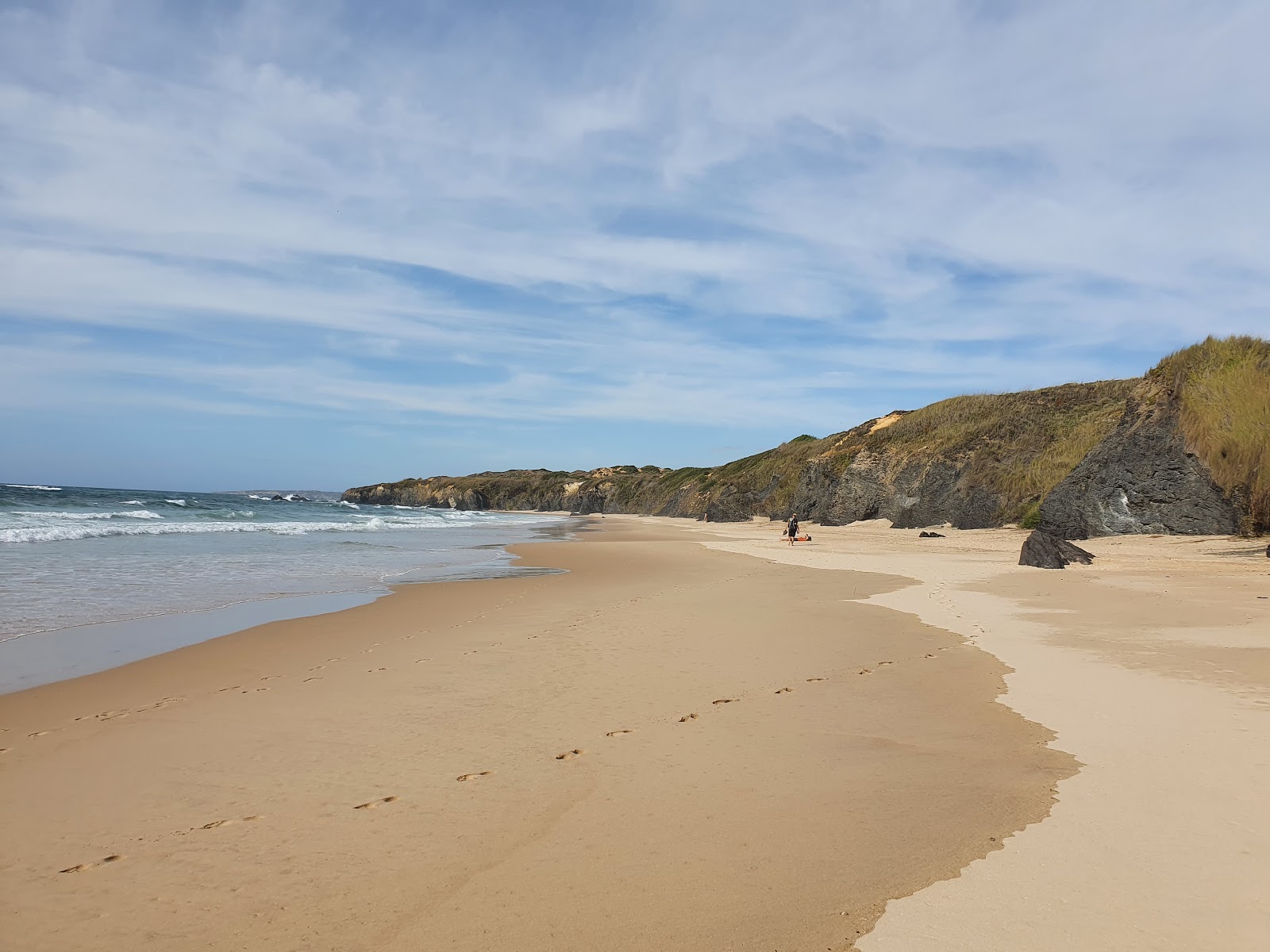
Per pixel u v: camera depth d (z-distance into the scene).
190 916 3.83
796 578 18.97
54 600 14.93
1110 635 10.36
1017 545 30.72
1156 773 5.25
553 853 4.39
